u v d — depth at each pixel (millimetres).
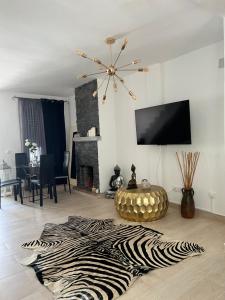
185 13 2342
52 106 6273
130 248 2561
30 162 5273
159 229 3037
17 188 5219
